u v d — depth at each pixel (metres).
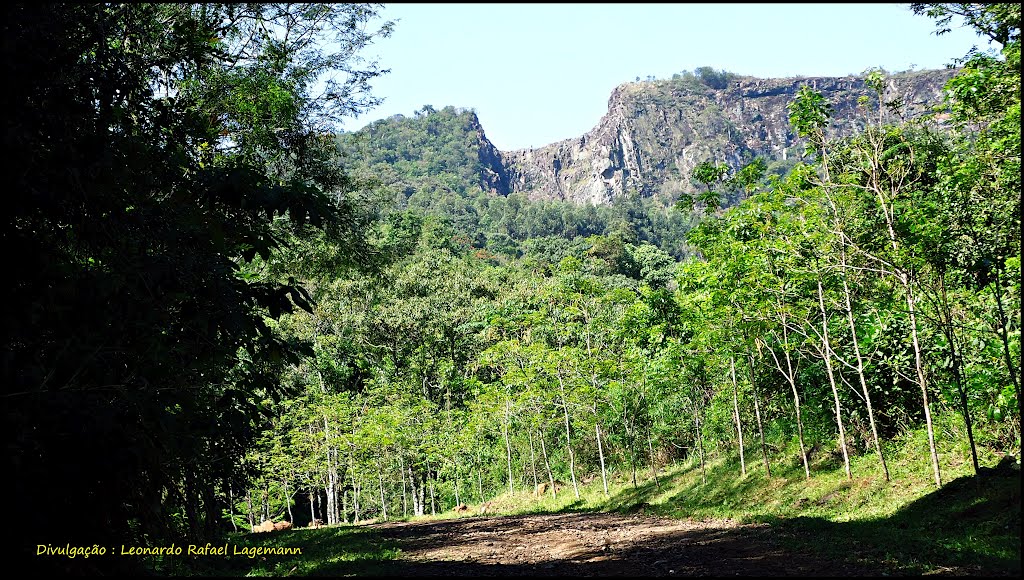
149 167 6.95
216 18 14.27
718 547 10.33
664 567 8.73
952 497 12.25
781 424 21.36
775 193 16.47
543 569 9.05
